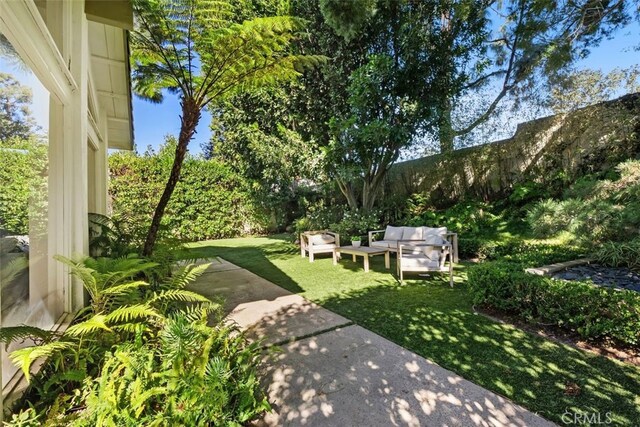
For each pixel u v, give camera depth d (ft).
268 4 22.80
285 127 25.98
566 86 20.79
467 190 27.61
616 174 18.12
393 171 32.07
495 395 6.61
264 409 6.04
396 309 11.79
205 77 12.85
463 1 20.54
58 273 7.74
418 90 22.56
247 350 6.80
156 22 11.58
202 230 34.58
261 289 15.14
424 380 7.20
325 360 8.18
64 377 5.06
